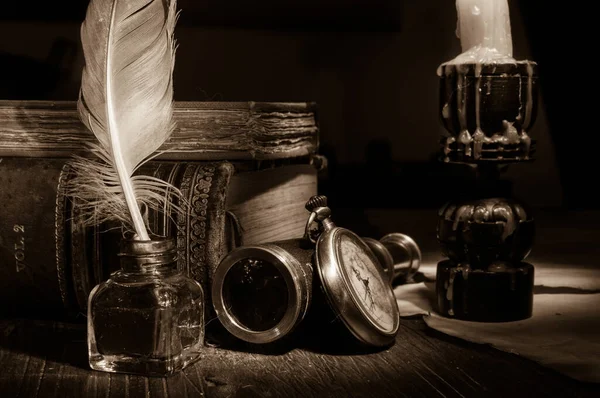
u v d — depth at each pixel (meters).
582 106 0.90
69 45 0.77
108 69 0.49
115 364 0.46
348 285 0.49
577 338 0.51
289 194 0.59
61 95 0.77
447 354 0.49
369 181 0.88
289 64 0.85
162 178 0.52
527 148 0.54
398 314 0.52
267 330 0.49
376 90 0.87
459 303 0.55
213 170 0.52
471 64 0.53
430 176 0.88
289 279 0.48
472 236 0.54
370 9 0.85
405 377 0.46
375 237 0.76
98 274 0.53
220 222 0.51
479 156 0.54
